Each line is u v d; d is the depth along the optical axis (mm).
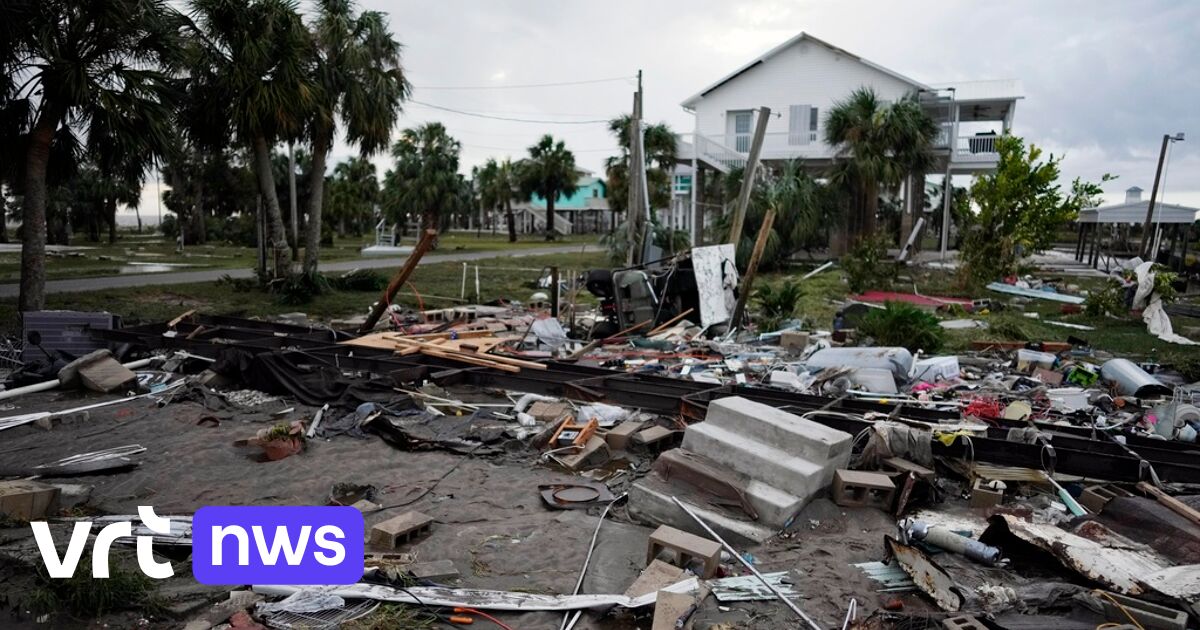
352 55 19484
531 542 5441
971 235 24578
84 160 14945
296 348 11062
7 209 45906
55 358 10469
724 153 34438
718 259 15141
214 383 9727
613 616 4426
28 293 13617
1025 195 23859
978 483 6383
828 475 6008
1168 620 4062
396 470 6906
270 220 20078
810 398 8766
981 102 35594
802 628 4293
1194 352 13773
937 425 7445
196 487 6398
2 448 7344
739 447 6027
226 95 17844
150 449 7352
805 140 35281
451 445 7496
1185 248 33906
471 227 102188
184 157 20031
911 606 4551
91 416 8453
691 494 5855
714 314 14828
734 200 29312
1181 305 21797
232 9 17016
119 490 6324
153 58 14148
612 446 7496
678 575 4680
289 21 17688
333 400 8930
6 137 13625
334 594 4445
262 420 8383
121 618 4238
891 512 5969
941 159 34031
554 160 65625
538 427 8086
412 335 12703
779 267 30859
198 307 17578
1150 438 7395
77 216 53094
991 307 20281
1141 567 4699
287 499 6172
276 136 18906
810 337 13359
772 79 37312
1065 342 14414
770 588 4625
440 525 5719
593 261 36406
